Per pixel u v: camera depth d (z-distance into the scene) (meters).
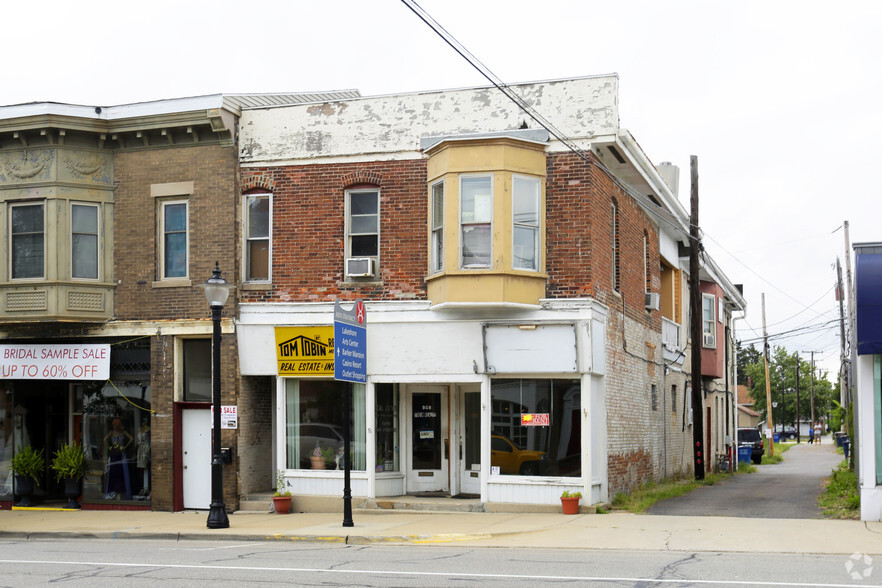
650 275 25.16
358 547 15.05
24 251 21.03
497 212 18.62
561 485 18.67
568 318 18.75
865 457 16.61
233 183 20.61
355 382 19.14
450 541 15.45
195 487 20.69
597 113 18.98
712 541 14.59
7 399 22.34
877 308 15.86
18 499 21.86
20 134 20.80
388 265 19.86
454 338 19.28
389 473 20.27
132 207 21.14
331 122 20.39
